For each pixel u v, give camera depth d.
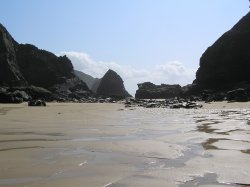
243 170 9.65
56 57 121.31
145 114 35.66
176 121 26.39
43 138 16.36
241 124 23.02
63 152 12.54
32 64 113.94
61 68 120.12
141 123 24.58
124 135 17.64
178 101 65.62
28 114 32.94
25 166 10.16
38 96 86.25
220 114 34.12
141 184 8.28
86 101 88.81
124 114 35.56
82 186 8.08
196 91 89.44
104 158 11.45
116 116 32.28
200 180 8.67
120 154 12.16
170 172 9.45
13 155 11.94
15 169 9.75
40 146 13.91
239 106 46.94
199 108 46.25
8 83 93.50
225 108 44.66
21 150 12.95
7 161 10.88
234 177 8.92
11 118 27.91
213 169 9.78
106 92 154.00
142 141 15.20
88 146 13.82
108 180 8.60
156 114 35.56
